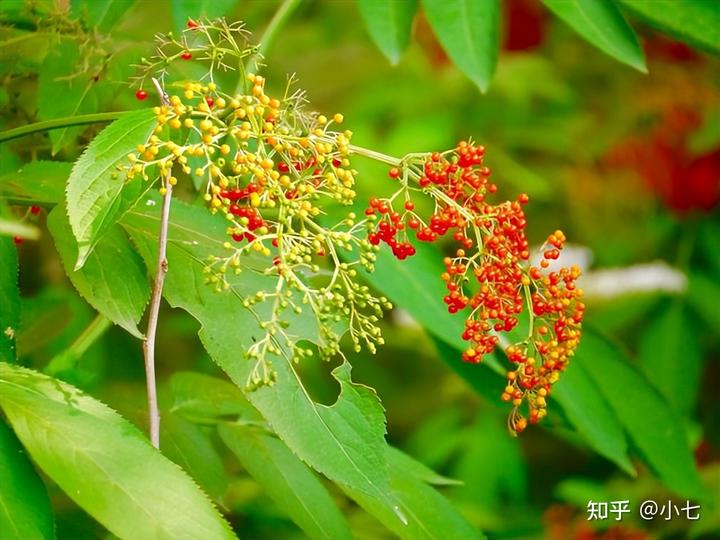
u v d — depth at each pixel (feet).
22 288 3.48
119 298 1.90
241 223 1.83
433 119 4.45
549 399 2.43
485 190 2.01
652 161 4.55
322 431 1.84
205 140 1.81
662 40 4.52
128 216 2.02
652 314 4.28
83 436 1.70
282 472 2.13
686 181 4.50
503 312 2.01
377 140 4.34
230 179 1.85
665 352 4.20
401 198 4.04
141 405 2.24
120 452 1.69
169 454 2.15
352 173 1.89
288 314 1.96
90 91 2.33
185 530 1.66
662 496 3.48
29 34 2.34
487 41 2.50
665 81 4.57
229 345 1.90
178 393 2.23
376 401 1.86
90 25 2.39
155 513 1.66
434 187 1.99
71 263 1.90
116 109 2.41
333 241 1.93
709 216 4.51
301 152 1.88
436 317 2.37
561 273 2.03
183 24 2.39
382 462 1.83
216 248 2.02
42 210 2.43
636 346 4.58
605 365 2.60
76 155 2.45
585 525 3.39
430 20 2.50
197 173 1.80
